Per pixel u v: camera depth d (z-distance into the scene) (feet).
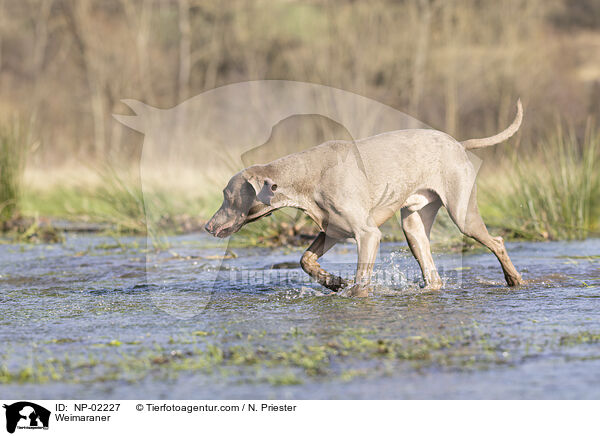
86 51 142.20
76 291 36.94
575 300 32.22
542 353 23.89
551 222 53.47
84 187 76.28
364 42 143.02
